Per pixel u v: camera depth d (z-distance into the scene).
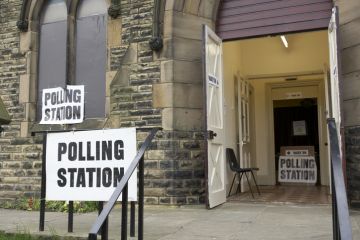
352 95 6.46
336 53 5.91
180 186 7.07
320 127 11.46
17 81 8.62
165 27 7.38
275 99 11.98
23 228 5.36
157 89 7.32
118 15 7.82
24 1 8.66
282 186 10.98
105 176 4.73
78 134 4.89
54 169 4.96
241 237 4.58
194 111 7.29
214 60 7.22
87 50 8.22
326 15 7.08
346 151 6.42
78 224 5.65
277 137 12.19
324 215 5.91
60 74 8.48
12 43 8.76
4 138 8.54
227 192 8.46
